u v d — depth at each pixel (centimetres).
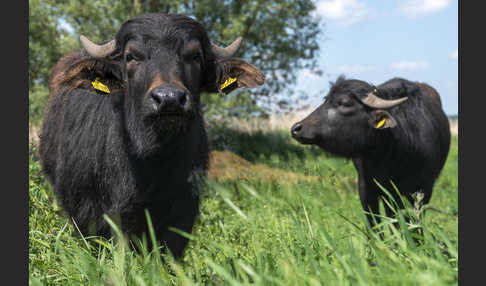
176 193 356
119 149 348
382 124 556
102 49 360
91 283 242
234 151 1288
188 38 333
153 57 320
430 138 598
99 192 369
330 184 554
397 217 273
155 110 287
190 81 332
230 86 380
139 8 1420
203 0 1484
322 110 593
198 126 369
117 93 362
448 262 249
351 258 225
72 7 1444
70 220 400
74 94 423
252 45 1738
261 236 363
